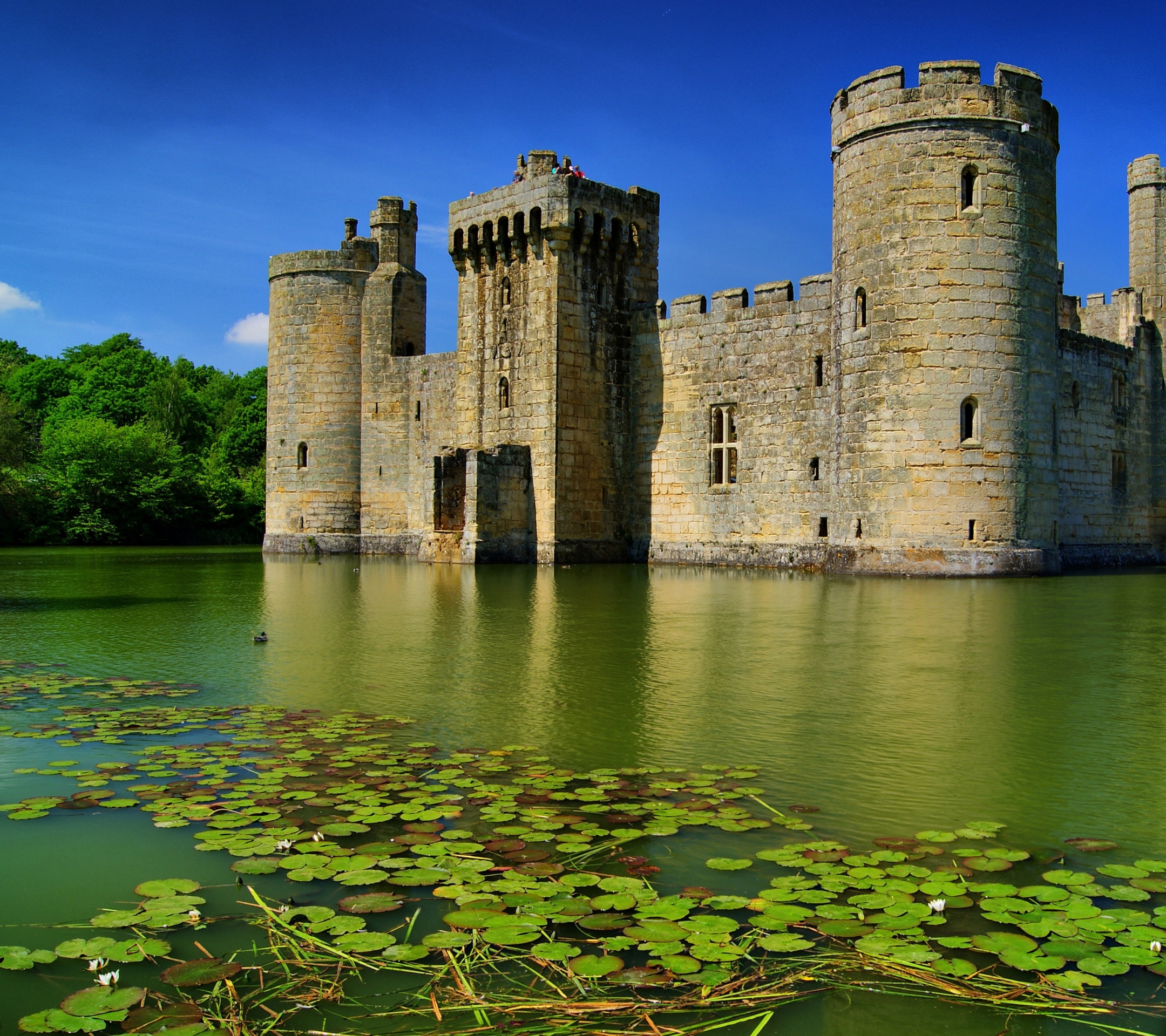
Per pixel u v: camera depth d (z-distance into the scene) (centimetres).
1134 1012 519
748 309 4072
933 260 3064
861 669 1390
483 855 722
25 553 5928
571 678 1347
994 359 3067
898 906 630
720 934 597
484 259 4469
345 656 1549
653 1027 511
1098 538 4191
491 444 4462
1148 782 865
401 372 5341
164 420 9556
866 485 3177
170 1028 510
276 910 639
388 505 5384
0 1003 536
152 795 862
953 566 3038
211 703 1218
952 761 933
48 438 8250
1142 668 1378
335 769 932
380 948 589
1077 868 689
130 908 640
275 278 5544
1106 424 4238
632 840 747
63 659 1544
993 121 3067
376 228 5503
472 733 1055
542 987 549
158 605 2381
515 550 4253
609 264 4394
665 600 2398
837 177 3316
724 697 1211
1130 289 4475
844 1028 506
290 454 5497
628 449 4488
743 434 4084
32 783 898
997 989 539
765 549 4003
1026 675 1331
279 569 3997
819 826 769
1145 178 4450
